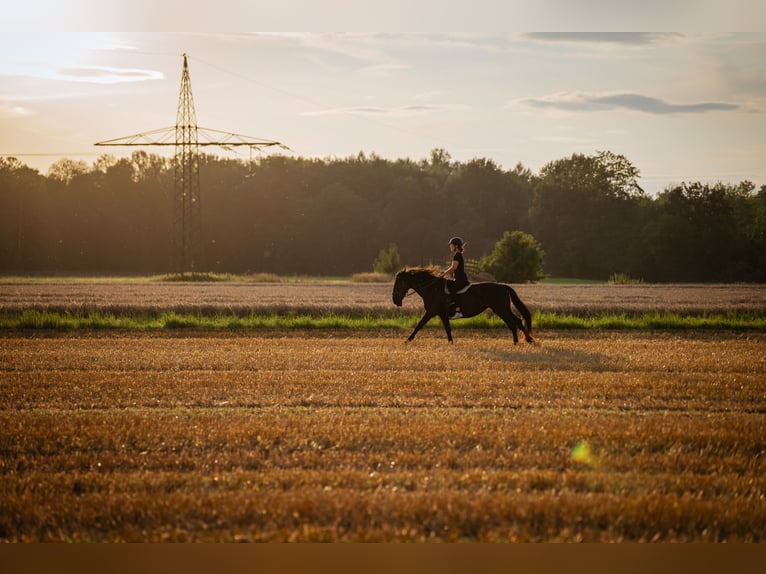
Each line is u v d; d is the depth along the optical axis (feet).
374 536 23.02
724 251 335.88
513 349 63.98
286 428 34.37
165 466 29.63
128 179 411.75
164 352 62.49
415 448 31.55
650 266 350.43
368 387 45.11
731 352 62.54
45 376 49.78
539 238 398.42
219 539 23.03
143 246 389.39
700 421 36.35
